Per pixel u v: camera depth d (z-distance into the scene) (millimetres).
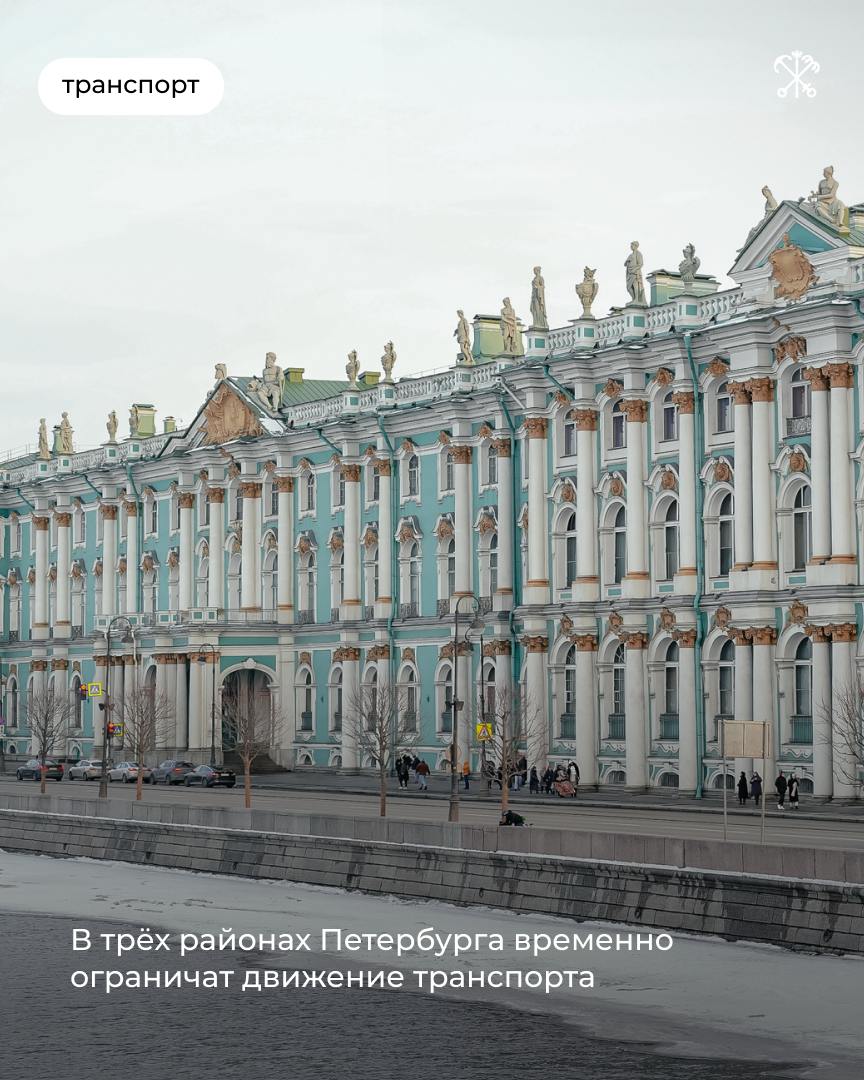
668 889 41969
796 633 66375
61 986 40125
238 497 98688
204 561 100812
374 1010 37281
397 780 85188
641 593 72750
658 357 71938
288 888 51812
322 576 93000
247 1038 35375
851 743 58969
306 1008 37656
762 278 67812
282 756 94312
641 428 73000
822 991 36469
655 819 59938
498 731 72938
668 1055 33156
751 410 68250
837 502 64812
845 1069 31969
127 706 93875
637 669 72625
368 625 88688
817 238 65750
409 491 87500
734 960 39125
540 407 78188
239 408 97812
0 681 119625
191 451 100875
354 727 84812
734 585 68438
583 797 71750
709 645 69750
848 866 38625
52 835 62500
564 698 77312
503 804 62250
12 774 105812
